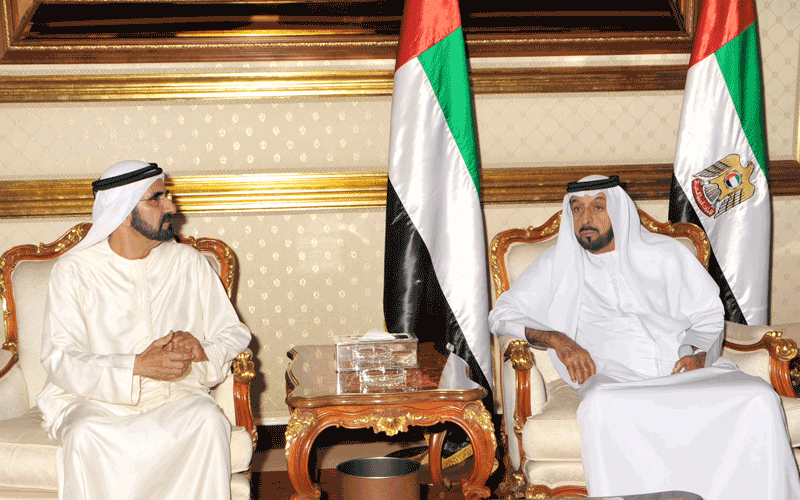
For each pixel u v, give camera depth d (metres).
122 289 2.61
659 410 2.36
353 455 3.52
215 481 2.28
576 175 3.86
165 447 2.24
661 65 3.88
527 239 3.25
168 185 3.68
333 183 3.77
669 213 3.54
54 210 3.64
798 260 3.99
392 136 3.20
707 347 2.73
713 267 3.45
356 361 2.62
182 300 2.71
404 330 3.20
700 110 3.43
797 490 2.32
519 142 3.86
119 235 2.63
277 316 3.82
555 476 2.48
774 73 3.93
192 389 2.61
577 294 2.91
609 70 3.83
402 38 3.20
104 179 2.55
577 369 2.64
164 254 2.71
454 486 3.10
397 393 2.29
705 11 3.41
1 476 2.27
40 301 2.91
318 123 3.76
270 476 3.31
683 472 2.36
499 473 3.22
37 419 2.60
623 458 2.36
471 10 3.75
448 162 3.23
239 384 2.56
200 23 3.63
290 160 3.76
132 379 2.38
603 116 3.89
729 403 2.34
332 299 3.84
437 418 2.34
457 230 3.22
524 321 2.85
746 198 3.43
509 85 3.80
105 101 3.63
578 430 2.44
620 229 2.94
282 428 3.84
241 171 3.73
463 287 3.22
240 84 3.68
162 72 3.65
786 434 2.35
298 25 3.68
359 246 3.84
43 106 3.61
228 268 3.02
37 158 3.63
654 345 2.77
